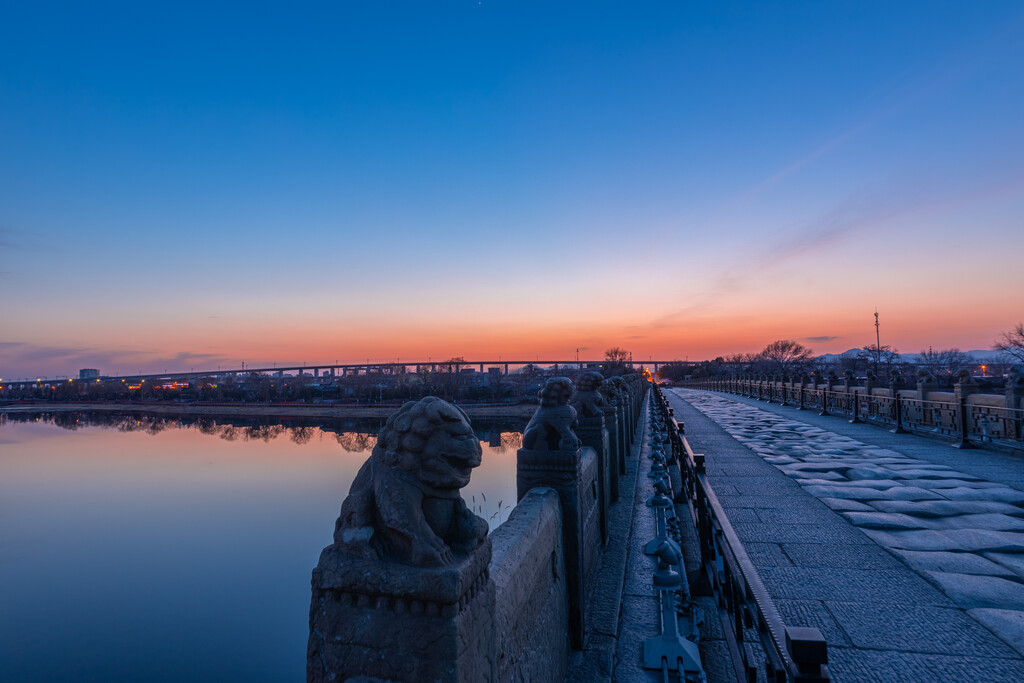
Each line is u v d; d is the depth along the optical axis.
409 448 1.80
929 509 6.31
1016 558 4.81
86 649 12.11
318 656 1.78
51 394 158.75
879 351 56.62
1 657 11.74
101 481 33.91
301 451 46.06
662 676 3.23
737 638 2.91
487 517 14.41
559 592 3.24
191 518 25.00
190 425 75.38
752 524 5.93
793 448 11.02
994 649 3.40
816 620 3.82
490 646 1.93
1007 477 7.86
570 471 3.54
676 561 3.56
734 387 40.62
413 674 1.65
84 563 18.44
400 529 1.72
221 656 12.00
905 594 4.17
